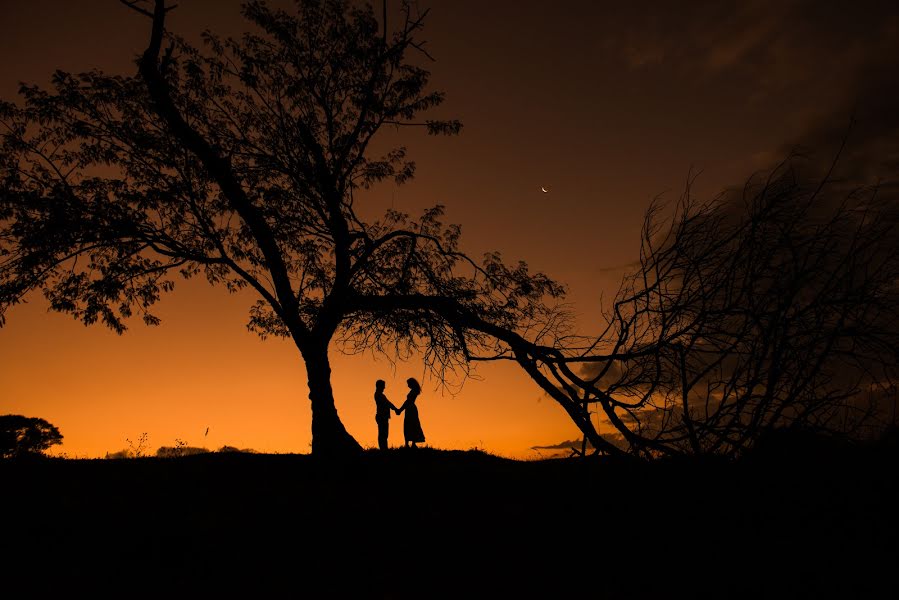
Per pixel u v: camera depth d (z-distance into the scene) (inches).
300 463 505.0
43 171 514.9
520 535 290.0
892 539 181.6
